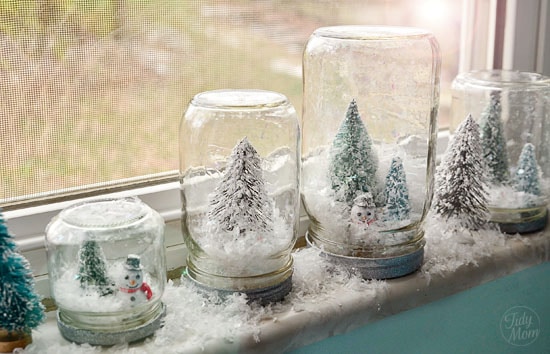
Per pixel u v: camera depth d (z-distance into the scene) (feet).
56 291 2.70
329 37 3.25
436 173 3.73
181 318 2.88
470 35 4.40
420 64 3.25
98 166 3.22
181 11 3.28
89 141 3.17
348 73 3.21
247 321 2.90
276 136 3.06
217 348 2.78
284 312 3.01
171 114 3.39
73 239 2.64
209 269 2.98
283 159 3.09
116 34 3.12
